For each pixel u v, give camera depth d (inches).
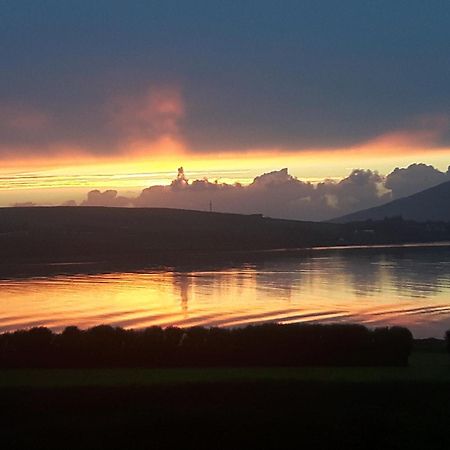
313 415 785.6
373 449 748.6
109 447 747.4
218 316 2080.5
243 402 809.5
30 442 750.5
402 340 958.4
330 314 2158.0
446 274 3639.3
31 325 1910.7
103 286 3053.6
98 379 866.8
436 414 790.5
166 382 844.0
